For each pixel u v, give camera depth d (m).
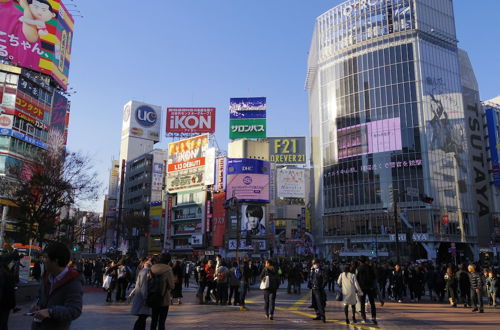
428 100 69.31
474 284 16.06
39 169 33.25
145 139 114.75
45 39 55.22
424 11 73.69
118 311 14.34
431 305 18.61
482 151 74.19
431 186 65.69
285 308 16.83
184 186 79.19
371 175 70.44
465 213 66.94
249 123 84.44
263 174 72.50
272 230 73.94
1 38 51.28
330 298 22.69
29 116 49.97
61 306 3.92
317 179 80.38
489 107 78.81
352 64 76.44
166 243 79.56
